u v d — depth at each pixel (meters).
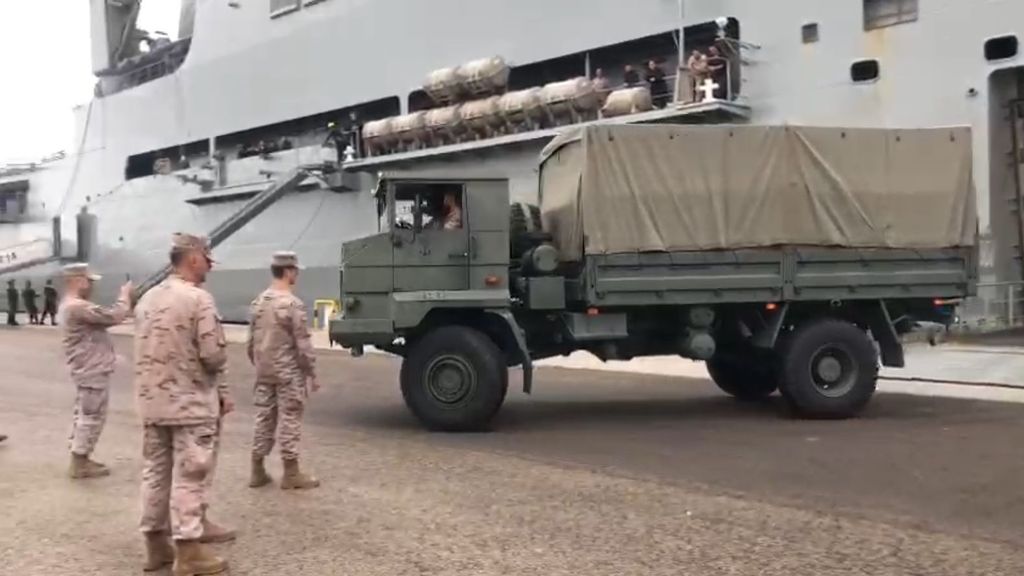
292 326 6.23
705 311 9.29
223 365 4.54
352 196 22.61
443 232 9.04
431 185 9.05
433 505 5.83
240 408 10.48
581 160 9.03
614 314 9.24
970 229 9.67
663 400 10.95
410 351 8.87
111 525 5.51
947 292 9.64
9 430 9.11
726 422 9.24
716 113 15.44
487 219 9.09
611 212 8.95
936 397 10.80
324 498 6.04
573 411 10.09
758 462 7.16
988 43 13.36
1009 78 13.67
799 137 9.30
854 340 9.38
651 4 16.92
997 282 13.73
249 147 26.91
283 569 4.55
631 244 8.98
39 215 36.34
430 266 9.01
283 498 6.04
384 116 23.12
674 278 9.03
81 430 6.82
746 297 9.16
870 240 9.42
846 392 9.33
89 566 4.70
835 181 9.34
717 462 7.17
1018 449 7.59
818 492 6.13
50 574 4.55
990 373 12.04
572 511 5.66
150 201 29.03
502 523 5.38
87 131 33.56
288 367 6.26
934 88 13.87
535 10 18.86
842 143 9.40
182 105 28.52
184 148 29.33
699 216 9.12
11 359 17.28
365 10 22.38
